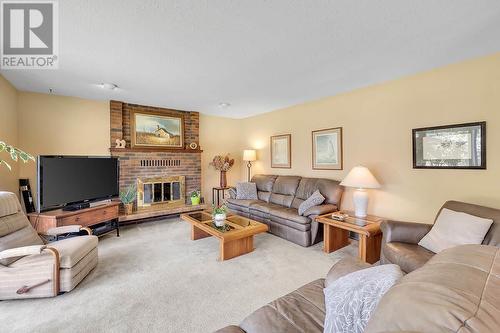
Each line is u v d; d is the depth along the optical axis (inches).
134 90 144.4
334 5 65.1
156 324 68.8
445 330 19.5
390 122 127.9
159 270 101.8
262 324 45.4
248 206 171.9
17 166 138.5
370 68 110.8
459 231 79.0
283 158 195.9
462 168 102.9
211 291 86.0
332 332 38.1
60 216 117.3
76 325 68.2
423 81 114.7
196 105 186.5
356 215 126.5
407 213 121.7
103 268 103.4
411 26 75.5
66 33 79.2
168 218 193.0
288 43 86.5
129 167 177.0
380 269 41.9
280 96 159.5
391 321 22.9
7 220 89.7
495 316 20.0
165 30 77.5
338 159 153.9
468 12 67.9
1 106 119.2
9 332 65.2
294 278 95.4
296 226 133.6
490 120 95.7
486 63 96.5
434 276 26.6
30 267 80.1
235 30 77.8
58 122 153.8
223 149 232.8
